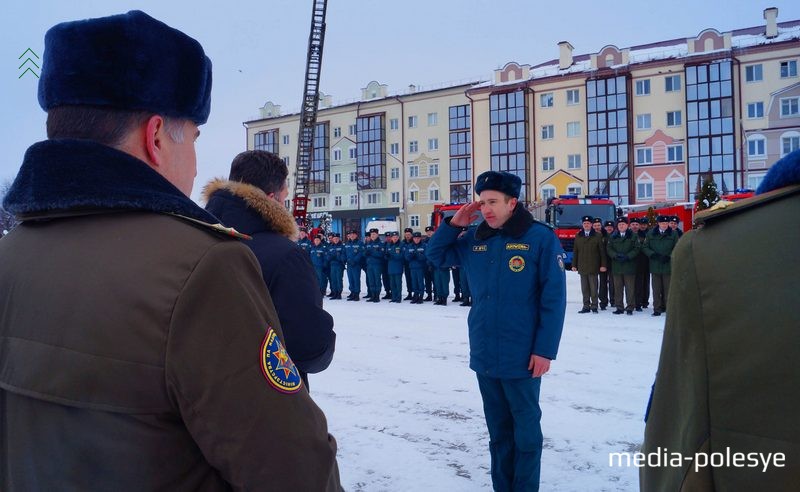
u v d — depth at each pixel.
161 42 1.14
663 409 1.15
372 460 3.87
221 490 1.04
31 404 1.03
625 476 3.56
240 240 1.10
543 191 42.66
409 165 48.53
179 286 0.97
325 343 2.10
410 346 7.62
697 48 38.72
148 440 0.95
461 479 3.57
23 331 1.04
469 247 3.35
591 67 41.59
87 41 1.07
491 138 43.84
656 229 10.57
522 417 3.09
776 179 1.02
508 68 44.03
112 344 0.95
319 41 28.66
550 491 3.38
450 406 5.01
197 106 1.23
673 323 1.11
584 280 10.98
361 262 14.55
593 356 6.78
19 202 1.06
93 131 1.10
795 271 0.92
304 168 29.30
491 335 3.11
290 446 1.01
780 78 36.59
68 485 0.98
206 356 0.96
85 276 1.00
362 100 51.25
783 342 0.90
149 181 1.07
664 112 39.41
